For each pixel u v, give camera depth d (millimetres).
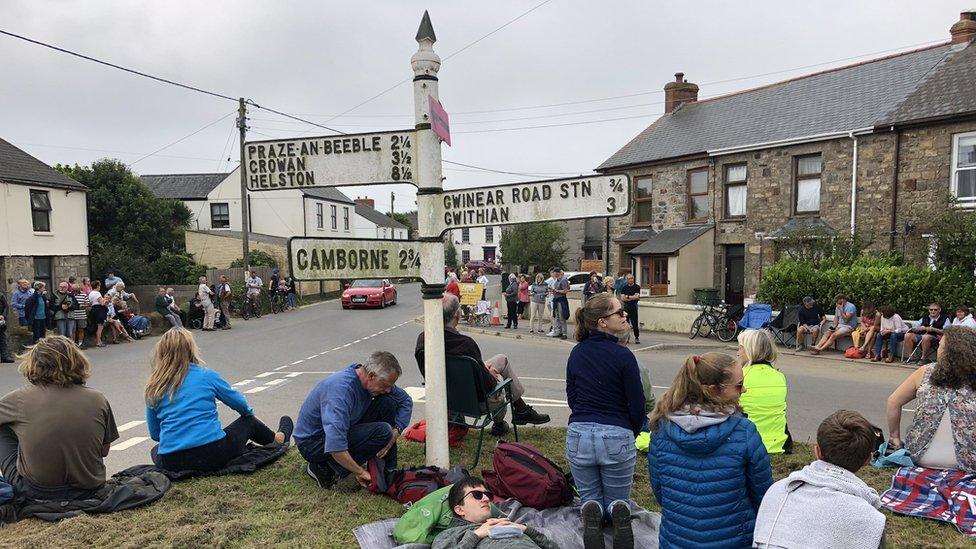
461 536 3258
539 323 16875
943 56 17375
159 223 30438
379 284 27359
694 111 24297
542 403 8047
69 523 3803
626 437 3400
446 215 4570
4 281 19109
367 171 4586
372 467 4441
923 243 13797
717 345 14219
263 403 8188
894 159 15680
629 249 23594
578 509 4020
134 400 8477
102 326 15102
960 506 3844
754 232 19062
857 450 2459
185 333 4816
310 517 4043
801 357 12594
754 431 2762
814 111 18797
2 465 4066
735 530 2699
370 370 4309
